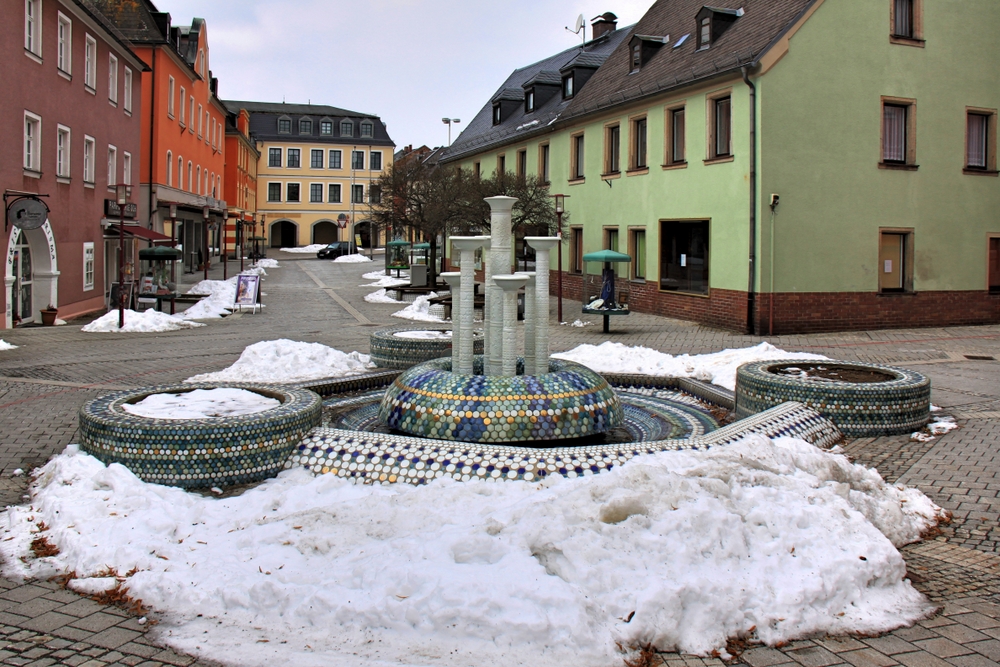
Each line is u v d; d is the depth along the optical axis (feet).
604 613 14.60
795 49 65.82
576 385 26.37
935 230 71.92
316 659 13.88
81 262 82.53
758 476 19.24
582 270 95.40
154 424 22.94
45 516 20.13
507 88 132.57
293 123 269.44
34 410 34.40
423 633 14.39
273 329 70.23
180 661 13.92
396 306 94.73
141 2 117.39
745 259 67.15
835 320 68.49
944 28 71.20
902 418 30.45
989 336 65.05
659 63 83.46
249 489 22.63
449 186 102.47
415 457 22.44
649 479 17.97
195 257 155.22
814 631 15.14
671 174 77.30
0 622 15.24
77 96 80.89
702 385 37.32
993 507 22.57
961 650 14.55
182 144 131.03
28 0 69.97
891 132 70.69
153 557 17.31
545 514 16.98
